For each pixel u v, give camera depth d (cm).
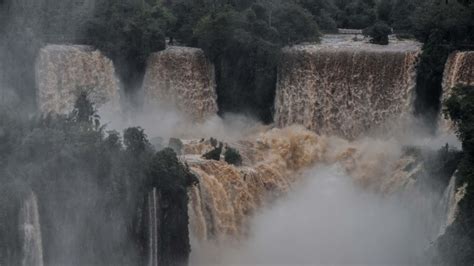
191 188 9469
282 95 11894
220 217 9769
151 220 8912
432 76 10875
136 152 9094
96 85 11556
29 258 8069
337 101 11469
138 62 11931
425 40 11281
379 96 11231
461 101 9400
